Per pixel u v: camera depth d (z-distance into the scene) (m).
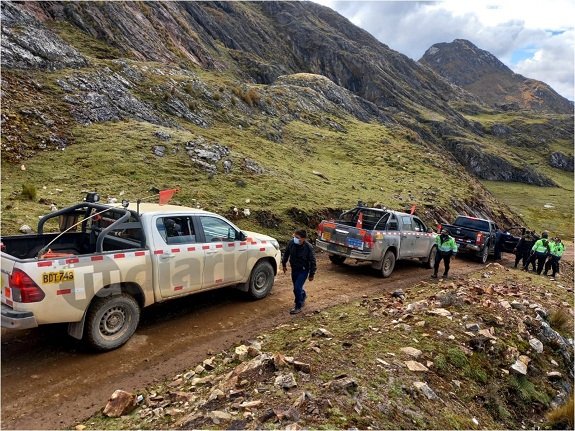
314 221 16.86
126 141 18.50
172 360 6.38
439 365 6.40
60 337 6.81
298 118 40.06
